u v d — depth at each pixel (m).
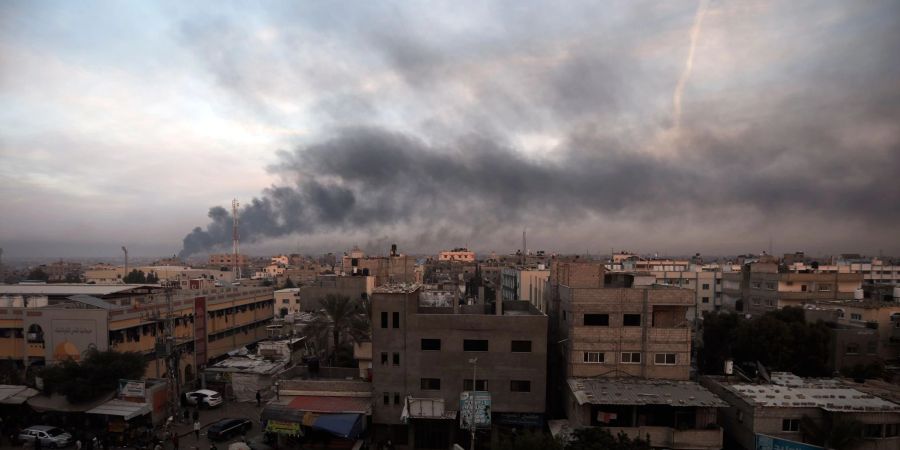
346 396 47.12
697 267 121.56
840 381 47.38
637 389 41.28
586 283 50.94
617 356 44.12
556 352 50.16
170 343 50.59
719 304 107.94
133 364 49.44
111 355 48.69
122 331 56.44
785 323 56.16
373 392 45.25
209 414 52.53
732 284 97.12
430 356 44.97
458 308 51.78
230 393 58.00
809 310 65.38
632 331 44.06
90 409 45.50
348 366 61.00
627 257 172.75
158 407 48.53
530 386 44.53
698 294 108.19
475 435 44.34
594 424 40.00
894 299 74.88
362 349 53.31
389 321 45.22
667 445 38.75
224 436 45.53
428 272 199.75
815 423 38.31
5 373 53.12
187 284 110.25
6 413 48.72
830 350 59.19
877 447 37.19
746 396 40.97
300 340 67.62
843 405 38.75
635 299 44.25
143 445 43.12
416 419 44.69
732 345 59.62
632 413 39.81
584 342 44.19
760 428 38.56
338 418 42.69
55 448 42.75
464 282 148.62
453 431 44.97
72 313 54.94
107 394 47.16
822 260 158.50
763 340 54.56
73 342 54.75
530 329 44.56
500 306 47.91
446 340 44.97
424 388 45.03
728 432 42.75
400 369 45.09
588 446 32.06
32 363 55.47
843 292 82.56
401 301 45.16
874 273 140.50
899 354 60.09
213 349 74.38
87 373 46.62
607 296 44.41
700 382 49.31
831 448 36.59
